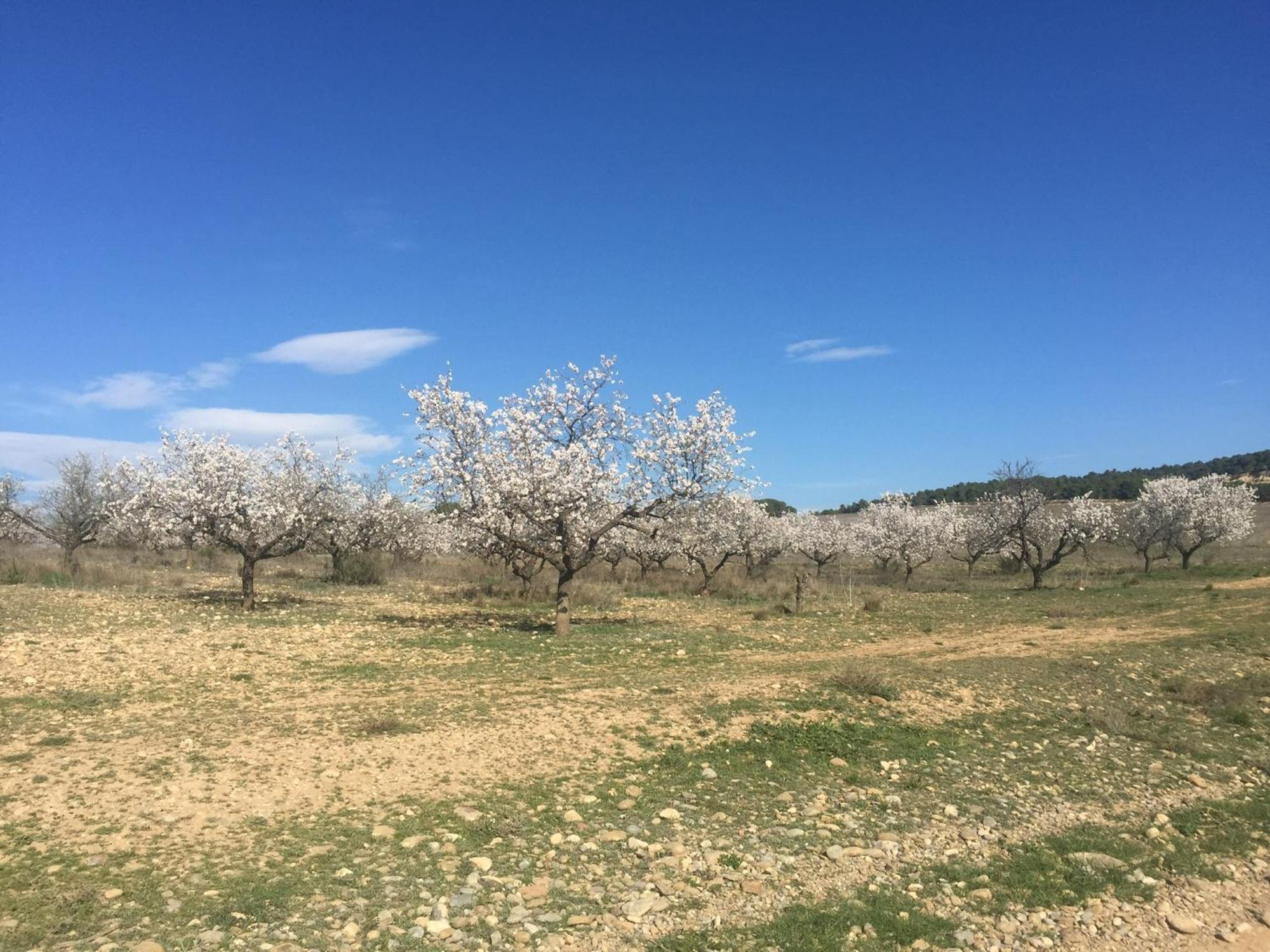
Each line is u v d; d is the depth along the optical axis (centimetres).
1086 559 4388
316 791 862
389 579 3547
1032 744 1143
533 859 726
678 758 1013
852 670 1445
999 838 823
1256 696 1437
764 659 1716
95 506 3228
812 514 5262
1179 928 642
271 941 570
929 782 982
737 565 4606
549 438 2183
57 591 2484
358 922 602
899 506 4822
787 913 642
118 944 551
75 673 1380
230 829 759
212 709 1188
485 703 1240
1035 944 614
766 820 846
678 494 2133
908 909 657
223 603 2431
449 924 605
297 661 1573
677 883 694
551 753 1015
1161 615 2386
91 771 892
